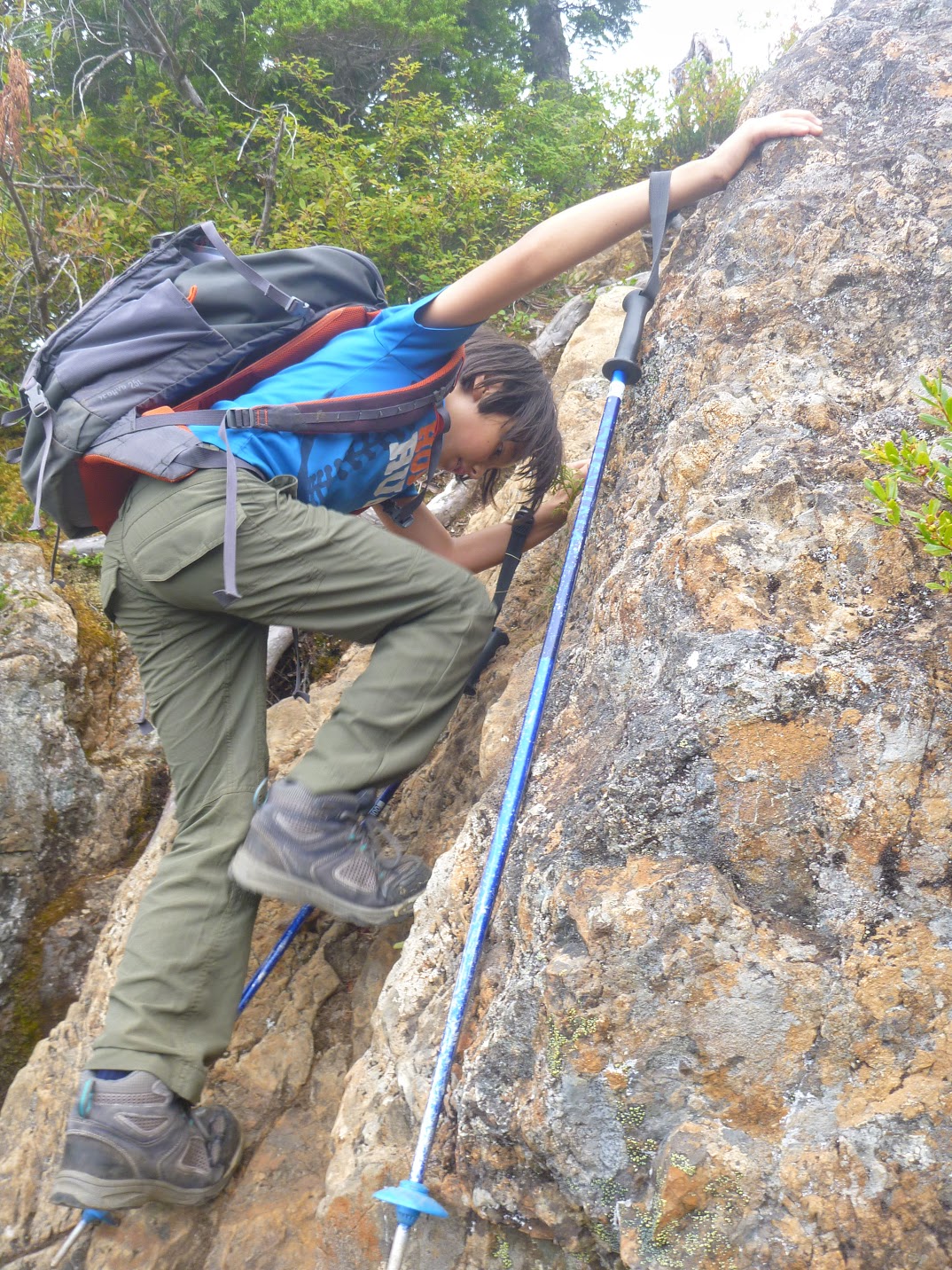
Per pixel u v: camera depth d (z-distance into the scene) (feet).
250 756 7.20
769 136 7.86
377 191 17.15
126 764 11.50
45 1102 8.29
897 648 5.36
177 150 17.78
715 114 16.42
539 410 8.02
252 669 7.34
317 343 7.13
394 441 7.18
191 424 6.68
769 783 5.22
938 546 4.90
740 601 5.74
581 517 7.33
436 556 6.97
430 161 17.89
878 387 6.58
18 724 11.00
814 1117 4.71
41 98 18.98
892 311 6.81
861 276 6.93
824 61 8.38
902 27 8.32
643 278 13.07
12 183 13.33
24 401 7.27
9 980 10.24
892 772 5.11
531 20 33.94
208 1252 6.86
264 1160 7.20
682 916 5.03
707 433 6.79
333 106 21.70
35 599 11.83
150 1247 6.98
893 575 5.60
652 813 5.36
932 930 4.87
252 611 6.77
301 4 21.35
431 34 22.91
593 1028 5.03
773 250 7.44
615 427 8.34
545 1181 5.29
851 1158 4.57
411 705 6.79
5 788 10.75
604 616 6.89
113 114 19.69
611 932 5.12
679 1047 4.93
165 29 21.07
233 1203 7.03
